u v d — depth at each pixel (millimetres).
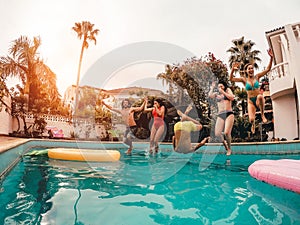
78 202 1599
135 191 1913
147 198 1719
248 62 9805
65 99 10977
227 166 3611
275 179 2012
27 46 10828
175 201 1646
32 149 6457
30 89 10555
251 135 8383
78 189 1961
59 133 10000
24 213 1362
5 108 9258
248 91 8438
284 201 1664
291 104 8242
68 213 1369
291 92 8141
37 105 10508
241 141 8320
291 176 1864
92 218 1289
